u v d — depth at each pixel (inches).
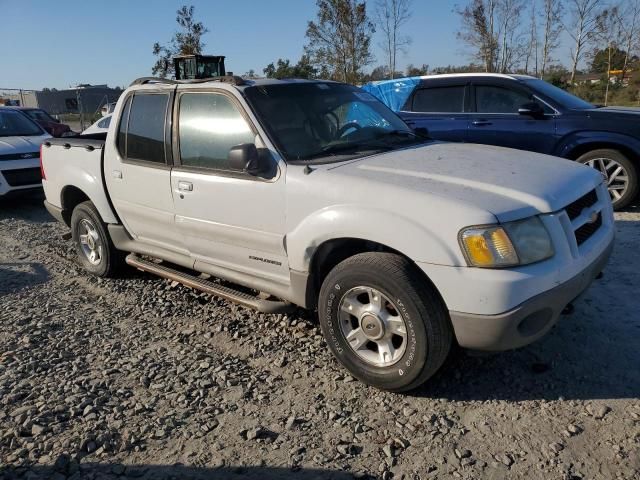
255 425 125.9
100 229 217.0
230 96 160.9
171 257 191.2
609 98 1175.0
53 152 233.8
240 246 161.9
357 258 133.3
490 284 115.3
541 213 122.1
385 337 132.8
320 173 140.4
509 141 299.1
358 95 188.4
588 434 116.8
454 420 124.6
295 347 161.0
